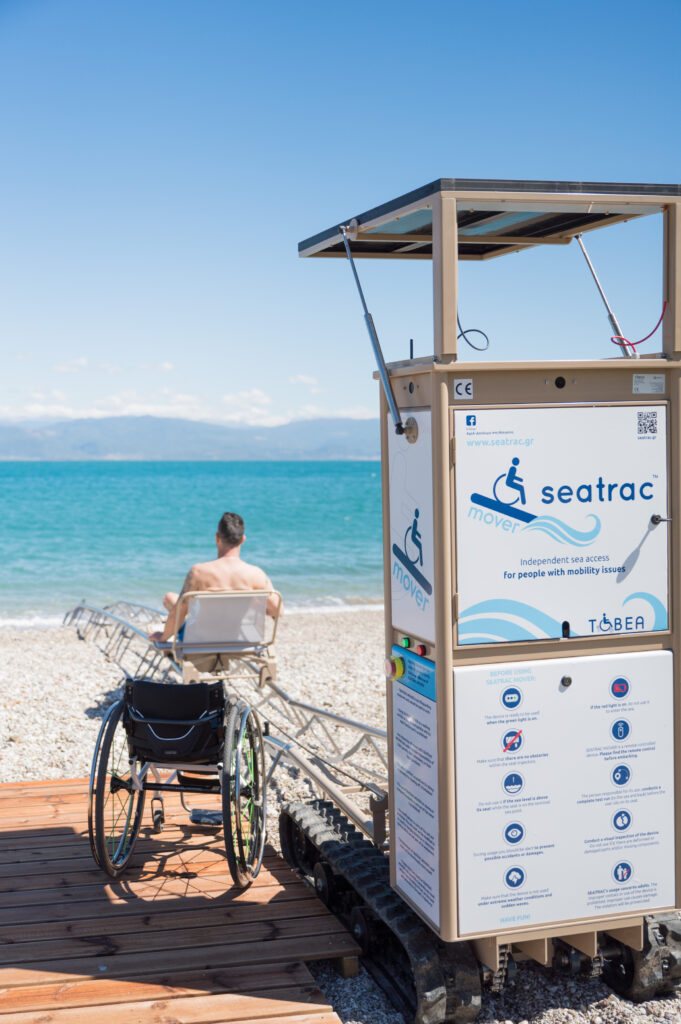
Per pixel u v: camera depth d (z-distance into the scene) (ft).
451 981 10.87
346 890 13.83
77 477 405.59
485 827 10.67
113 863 14.47
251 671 23.70
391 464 11.78
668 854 11.39
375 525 165.37
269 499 237.25
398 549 11.65
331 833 14.29
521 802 10.78
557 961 12.16
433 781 10.81
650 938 11.65
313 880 14.92
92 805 13.88
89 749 23.93
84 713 28.14
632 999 11.92
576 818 10.99
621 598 11.00
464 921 10.66
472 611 10.46
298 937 12.66
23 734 25.41
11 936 12.66
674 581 11.19
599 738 11.02
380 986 12.17
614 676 11.02
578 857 11.03
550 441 10.62
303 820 14.85
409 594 11.37
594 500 10.84
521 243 13.67
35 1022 10.57
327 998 11.87
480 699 10.55
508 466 10.49
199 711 14.35
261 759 15.48
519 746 10.72
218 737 14.70
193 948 12.32
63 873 14.83
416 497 11.01
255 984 11.43
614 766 11.10
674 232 10.88
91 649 41.57
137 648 41.65
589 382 10.76
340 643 45.01
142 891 14.16
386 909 11.67
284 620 56.80
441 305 10.19
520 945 11.61
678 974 11.84
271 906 13.65
